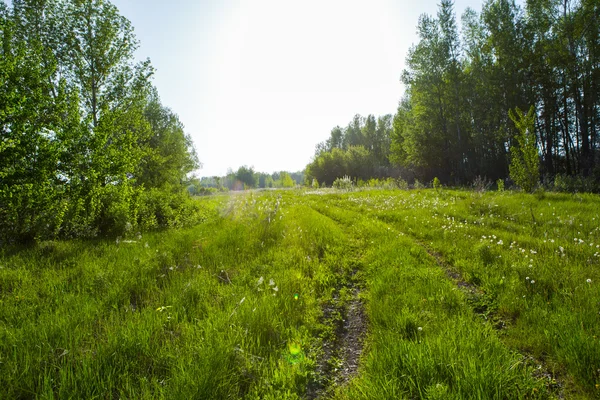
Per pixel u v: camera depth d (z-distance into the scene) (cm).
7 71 808
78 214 898
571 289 430
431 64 3469
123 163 1005
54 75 1182
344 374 320
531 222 908
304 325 408
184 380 275
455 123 3700
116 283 516
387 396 256
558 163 2917
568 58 2489
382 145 7588
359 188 3322
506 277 509
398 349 314
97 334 365
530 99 2834
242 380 297
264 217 1252
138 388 277
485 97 3194
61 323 373
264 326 386
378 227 1018
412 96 3791
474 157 3766
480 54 3481
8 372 287
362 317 446
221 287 526
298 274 584
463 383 260
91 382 283
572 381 276
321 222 1126
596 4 2288
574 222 826
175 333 379
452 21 3406
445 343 316
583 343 296
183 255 694
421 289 482
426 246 793
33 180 796
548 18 2705
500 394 251
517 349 331
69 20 1253
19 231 767
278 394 278
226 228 1045
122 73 1348
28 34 1188
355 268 669
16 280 530
